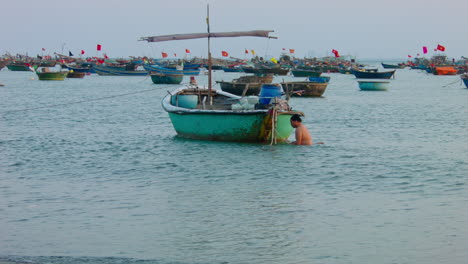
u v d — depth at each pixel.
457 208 12.50
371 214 12.05
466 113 36.56
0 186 14.95
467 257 9.41
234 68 128.50
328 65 137.62
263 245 10.06
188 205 12.89
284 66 126.31
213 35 23.09
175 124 23.30
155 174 16.44
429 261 9.24
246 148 20.58
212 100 25.12
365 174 16.27
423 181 15.38
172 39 22.59
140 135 24.73
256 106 21.28
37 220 11.79
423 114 35.84
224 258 9.41
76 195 13.94
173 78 77.19
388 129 27.62
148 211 12.42
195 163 17.94
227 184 15.05
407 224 11.32
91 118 32.50
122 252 9.75
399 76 116.75
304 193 14.01
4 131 26.28
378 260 9.30
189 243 10.21
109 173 16.64
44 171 16.98
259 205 12.84
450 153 20.02
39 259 9.38
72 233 10.87
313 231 10.88
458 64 140.00
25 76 101.94
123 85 75.12
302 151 20.05
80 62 131.00
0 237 10.66
